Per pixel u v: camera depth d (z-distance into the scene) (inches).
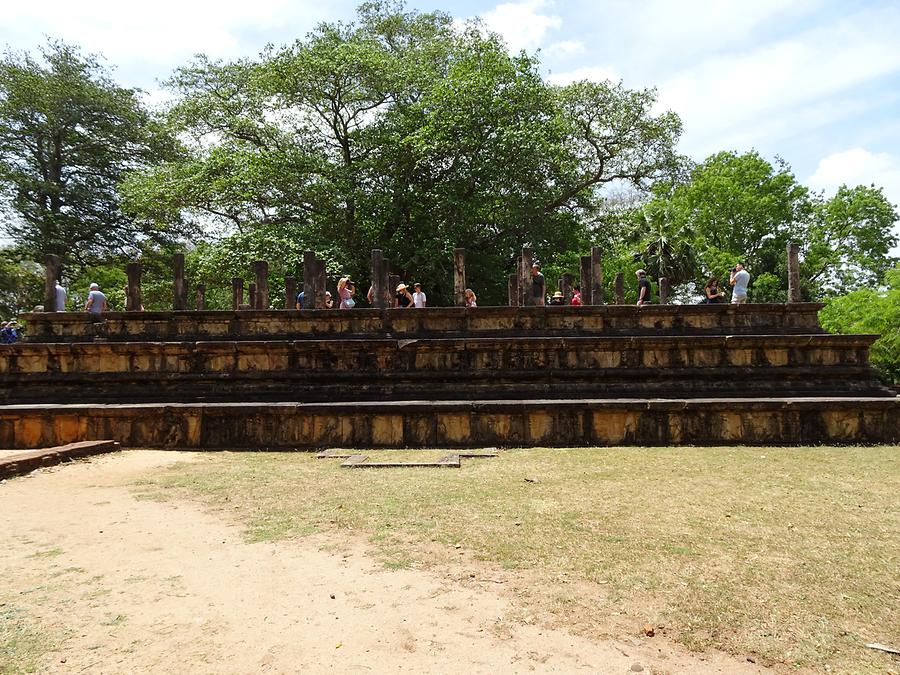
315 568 195.9
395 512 258.4
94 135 1529.3
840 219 1742.1
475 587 179.2
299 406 464.8
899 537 223.3
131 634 150.6
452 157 1096.2
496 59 1094.4
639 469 359.6
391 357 531.5
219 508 271.3
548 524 240.1
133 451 443.2
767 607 164.4
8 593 175.3
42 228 1414.9
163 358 535.5
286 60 1058.1
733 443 470.6
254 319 556.7
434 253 1019.9
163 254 1589.6
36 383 533.0
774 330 559.8
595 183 1419.8
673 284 1544.0
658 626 154.7
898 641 146.3
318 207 1058.1
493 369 527.8
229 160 1021.2
